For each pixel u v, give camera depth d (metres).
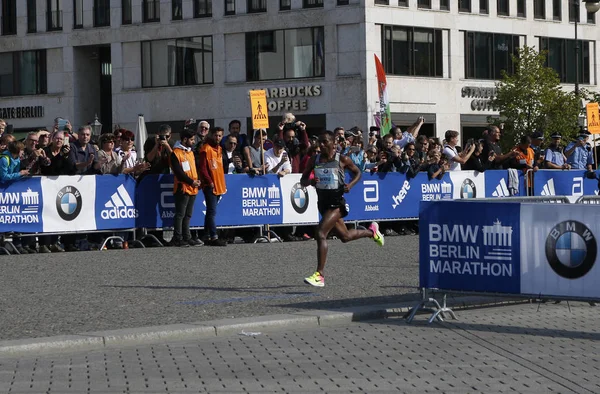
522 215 10.80
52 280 14.35
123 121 53.62
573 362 8.80
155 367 8.63
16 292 13.09
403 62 50.28
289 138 22.45
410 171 23.84
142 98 53.12
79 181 19.44
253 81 50.78
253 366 8.66
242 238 21.95
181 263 16.56
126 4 53.44
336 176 13.35
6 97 56.28
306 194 22.31
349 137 23.16
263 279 14.27
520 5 55.72
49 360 8.98
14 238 18.98
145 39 52.94
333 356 9.08
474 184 24.94
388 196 23.61
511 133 49.84
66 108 54.97
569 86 58.03
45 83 55.56
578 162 27.23
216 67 51.50
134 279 14.38
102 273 15.18
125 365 8.73
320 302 11.94
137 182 20.09
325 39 49.16
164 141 20.16
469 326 10.70
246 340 9.89
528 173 25.56
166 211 20.41
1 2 56.19
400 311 11.37
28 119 55.94
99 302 12.07
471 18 53.09
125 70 53.59
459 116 52.72
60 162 19.33
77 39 54.47
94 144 22.34
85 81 55.41
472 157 25.02
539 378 8.17
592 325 10.78
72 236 19.69
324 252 13.16
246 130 50.94
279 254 18.08
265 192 21.66
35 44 55.41
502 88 50.19
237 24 50.94
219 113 51.50
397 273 14.88
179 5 52.44
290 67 50.03
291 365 8.70
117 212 19.86
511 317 11.33
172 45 52.59
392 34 49.72
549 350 9.36
